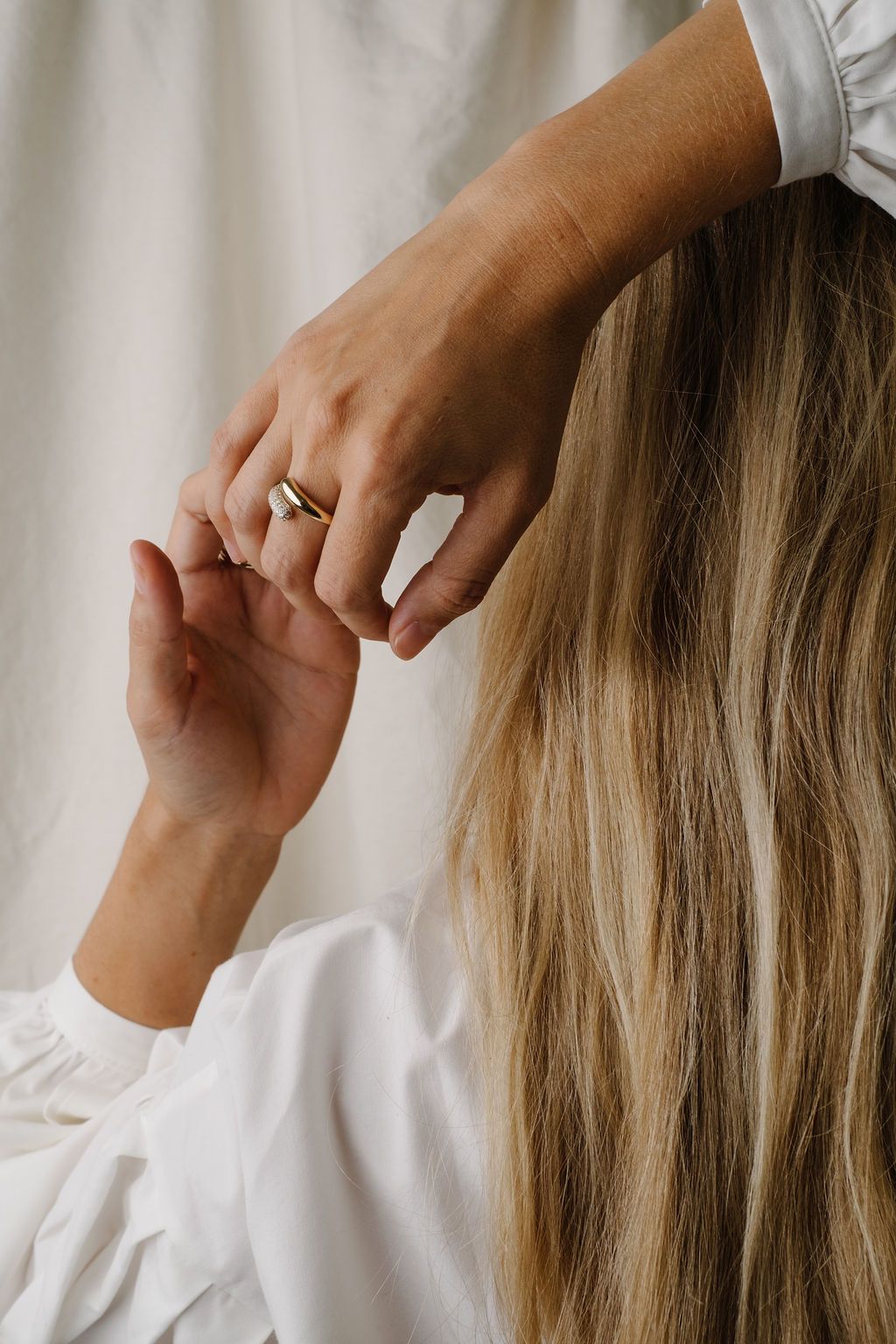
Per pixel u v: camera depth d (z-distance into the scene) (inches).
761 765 20.8
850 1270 20.0
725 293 22.1
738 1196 20.9
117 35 35.0
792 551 21.0
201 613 27.1
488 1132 21.1
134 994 27.1
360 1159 21.2
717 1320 20.8
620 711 21.7
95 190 35.6
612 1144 21.5
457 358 18.2
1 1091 26.4
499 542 19.1
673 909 21.2
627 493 22.5
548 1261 21.4
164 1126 21.8
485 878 22.5
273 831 27.7
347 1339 21.1
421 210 33.7
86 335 36.1
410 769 35.9
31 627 36.8
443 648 35.5
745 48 19.1
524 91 35.2
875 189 19.5
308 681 27.7
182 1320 22.2
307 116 34.6
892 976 20.2
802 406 21.2
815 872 20.6
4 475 36.1
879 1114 20.1
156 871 27.5
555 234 18.4
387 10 33.7
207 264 35.5
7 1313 23.8
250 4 37.0
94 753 37.3
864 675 20.5
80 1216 22.6
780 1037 20.3
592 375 23.4
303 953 21.3
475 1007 21.3
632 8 33.8
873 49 18.5
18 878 37.4
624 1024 21.4
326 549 18.7
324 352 18.6
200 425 35.8
